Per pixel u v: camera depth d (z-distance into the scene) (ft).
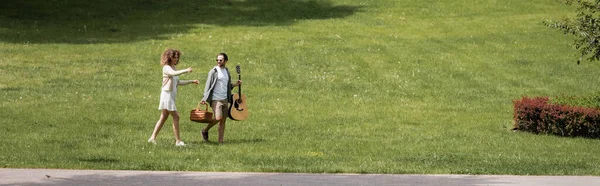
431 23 280.72
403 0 319.47
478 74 210.38
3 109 160.15
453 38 254.47
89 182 89.25
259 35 254.06
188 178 92.17
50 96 175.22
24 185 87.81
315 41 245.45
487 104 180.65
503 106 178.81
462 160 112.27
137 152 117.91
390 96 187.01
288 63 217.36
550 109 142.61
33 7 302.25
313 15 296.30
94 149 121.90
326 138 137.69
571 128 141.28
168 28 269.64
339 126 151.53
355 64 217.77
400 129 148.97
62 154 115.24
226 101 127.54
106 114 158.40
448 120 160.56
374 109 171.73
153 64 214.69
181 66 212.84
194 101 174.70
